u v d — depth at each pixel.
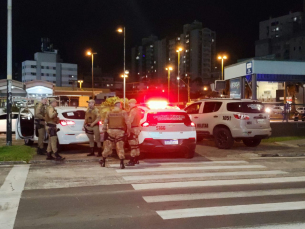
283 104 17.11
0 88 29.59
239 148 13.18
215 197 6.23
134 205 5.68
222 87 22.92
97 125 10.62
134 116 9.24
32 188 6.80
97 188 6.84
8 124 12.10
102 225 4.72
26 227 4.63
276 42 81.56
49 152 9.98
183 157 11.06
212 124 13.15
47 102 11.00
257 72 19.95
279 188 7.00
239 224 4.80
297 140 15.29
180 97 86.19
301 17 86.88
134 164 9.41
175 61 126.25
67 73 104.56
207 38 118.69
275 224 4.80
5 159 9.70
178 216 5.13
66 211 5.34
